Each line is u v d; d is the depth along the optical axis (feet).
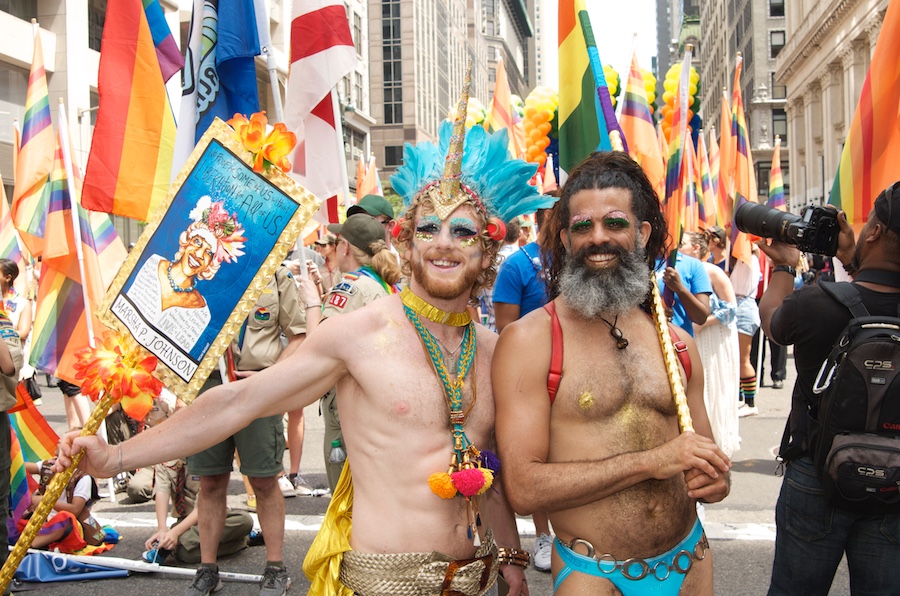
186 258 8.94
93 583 14.56
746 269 29.48
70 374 18.78
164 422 7.75
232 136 9.05
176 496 16.44
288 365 7.59
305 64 16.53
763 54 206.28
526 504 7.28
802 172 172.14
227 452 13.48
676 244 15.84
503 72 29.96
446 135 8.32
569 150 12.73
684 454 6.95
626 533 7.48
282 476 20.85
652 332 8.04
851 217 13.88
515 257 14.60
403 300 7.85
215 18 14.64
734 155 41.39
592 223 7.62
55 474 8.01
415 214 7.95
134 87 15.08
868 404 8.21
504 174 8.05
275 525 13.58
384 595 7.27
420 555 7.27
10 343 13.25
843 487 8.34
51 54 68.18
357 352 7.50
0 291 23.29
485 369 8.00
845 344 8.46
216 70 14.70
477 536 7.72
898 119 13.19
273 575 13.46
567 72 12.64
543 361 7.55
